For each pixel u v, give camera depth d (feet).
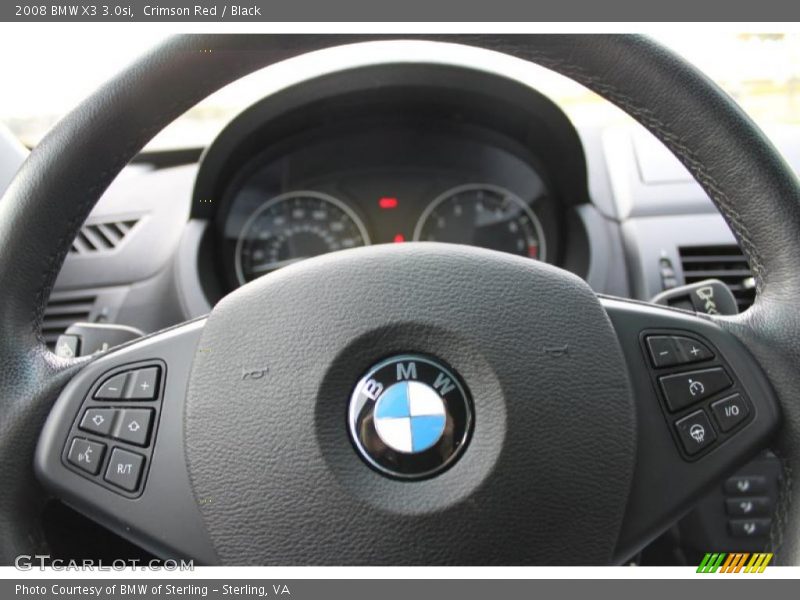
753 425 2.18
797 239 2.24
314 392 2.00
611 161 5.27
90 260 4.93
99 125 2.32
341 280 2.11
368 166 5.80
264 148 5.40
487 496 1.95
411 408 1.99
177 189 5.17
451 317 2.05
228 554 2.03
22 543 2.17
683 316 2.28
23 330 2.24
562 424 2.04
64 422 2.18
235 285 5.46
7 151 4.72
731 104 2.35
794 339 2.20
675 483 2.15
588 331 2.15
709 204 4.93
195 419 2.09
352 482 1.96
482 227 5.67
